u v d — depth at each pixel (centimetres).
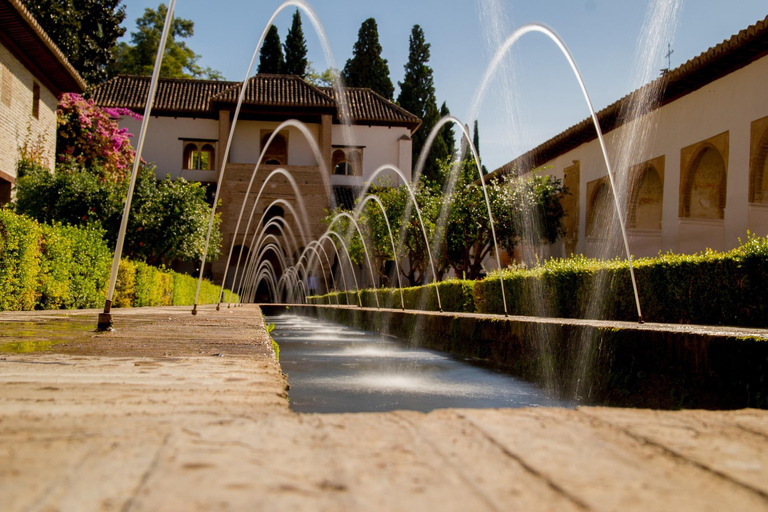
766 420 123
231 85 3556
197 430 113
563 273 947
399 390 470
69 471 86
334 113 3422
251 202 3253
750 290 607
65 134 2127
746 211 1223
